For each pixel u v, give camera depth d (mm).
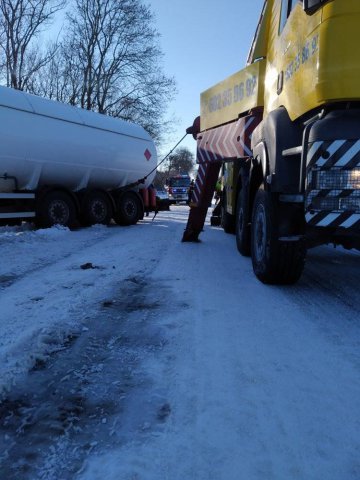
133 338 3744
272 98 5824
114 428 2465
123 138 14422
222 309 4504
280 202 5082
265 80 6375
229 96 7656
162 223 15828
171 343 3625
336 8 3816
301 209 4996
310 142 4082
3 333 3840
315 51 4027
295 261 5145
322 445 2303
